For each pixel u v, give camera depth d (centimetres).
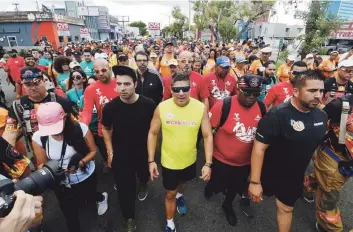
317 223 253
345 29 2098
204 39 4194
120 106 226
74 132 196
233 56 780
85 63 589
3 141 167
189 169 237
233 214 268
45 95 246
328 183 230
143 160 256
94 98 293
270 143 195
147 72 372
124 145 236
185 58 334
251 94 203
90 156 215
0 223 79
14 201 84
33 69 228
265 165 216
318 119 185
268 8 2656
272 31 2573
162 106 219
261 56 579
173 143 218
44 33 2861
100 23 5947
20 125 238
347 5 2016
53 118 175
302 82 168
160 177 356
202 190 327
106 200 282
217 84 377
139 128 235
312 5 1080
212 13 2903
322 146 236
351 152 212
